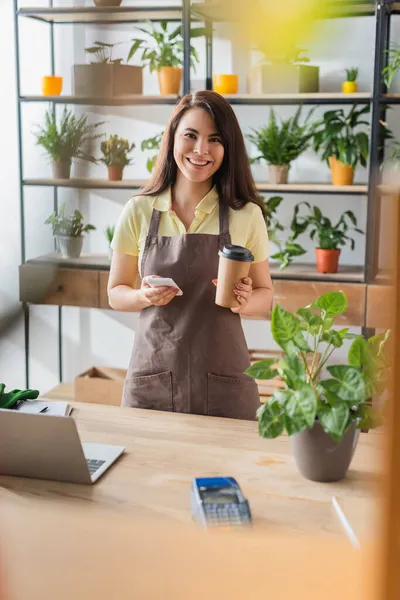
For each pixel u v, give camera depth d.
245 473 1.44
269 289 2.33
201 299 2.17
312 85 3.68
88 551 0.33
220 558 0.30
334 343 1.33
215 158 2.19
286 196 4.02
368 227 3.55
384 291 0.24
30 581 0.33
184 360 2.17
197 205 2.25
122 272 2.32
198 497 1.17
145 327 2.21
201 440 1.63
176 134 2.22
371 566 0.23
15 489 1.38
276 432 1.24
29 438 1.37
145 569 0.30
